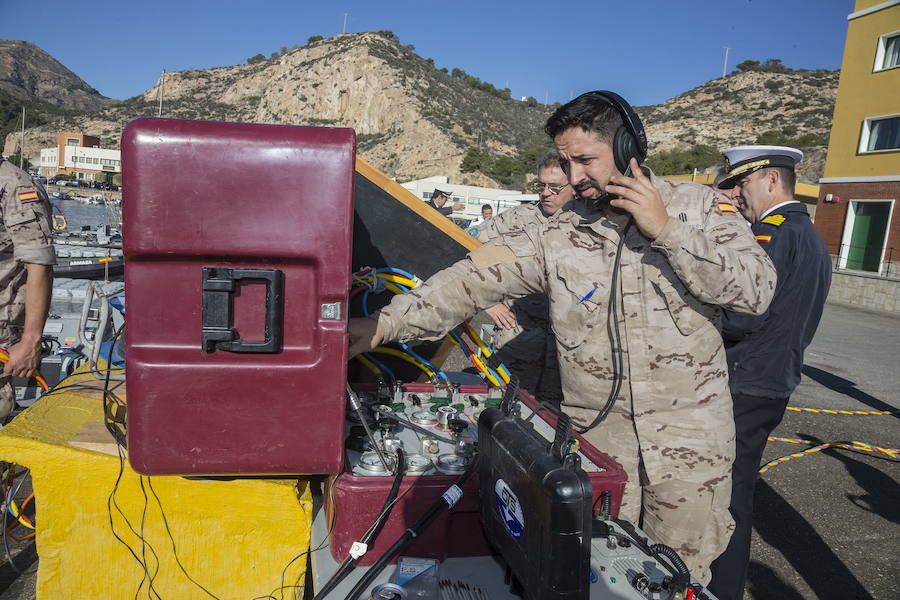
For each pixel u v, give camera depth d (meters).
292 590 1.38
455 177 99.31
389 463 1.37
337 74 136.25
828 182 20.73
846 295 17.58
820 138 80.25
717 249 1.31
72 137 114.00
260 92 158.50
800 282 2.35
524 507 1.04
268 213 1.10
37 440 1.34
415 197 1.87
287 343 1.16
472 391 2.05
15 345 2.46
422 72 138.50
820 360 8.97
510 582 1.19
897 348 10.58
